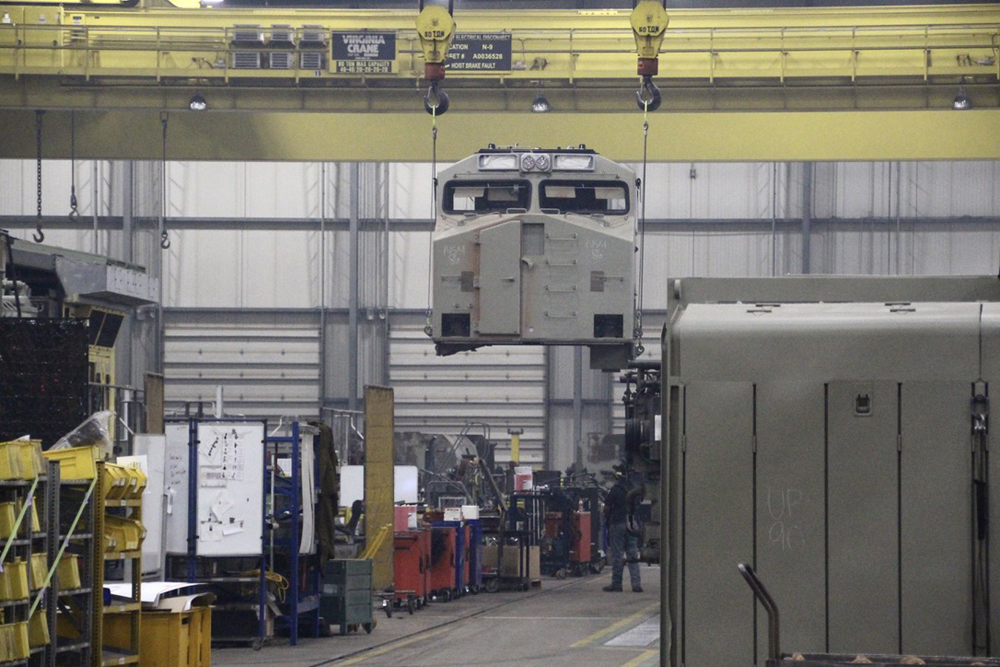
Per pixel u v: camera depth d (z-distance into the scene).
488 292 32.44
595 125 44.81
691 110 42.88
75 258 36.59
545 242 32.69
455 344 33.03
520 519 42.72
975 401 9.65
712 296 11.16
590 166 33.28
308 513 26.53
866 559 9.62
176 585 20.62
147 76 42.94
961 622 9.44
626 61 42.62
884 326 9.88
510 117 45.12
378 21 43.62
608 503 39.59
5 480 15.92
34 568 16.50
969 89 41.78
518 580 40.09
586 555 46.84
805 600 9.65
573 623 30.61
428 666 23.19
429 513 39.25
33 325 23.69
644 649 25.67
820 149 44.31
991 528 9.48
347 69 42.34
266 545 25.84
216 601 25.72
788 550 9.72
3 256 30.77
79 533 17.95
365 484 32.31
